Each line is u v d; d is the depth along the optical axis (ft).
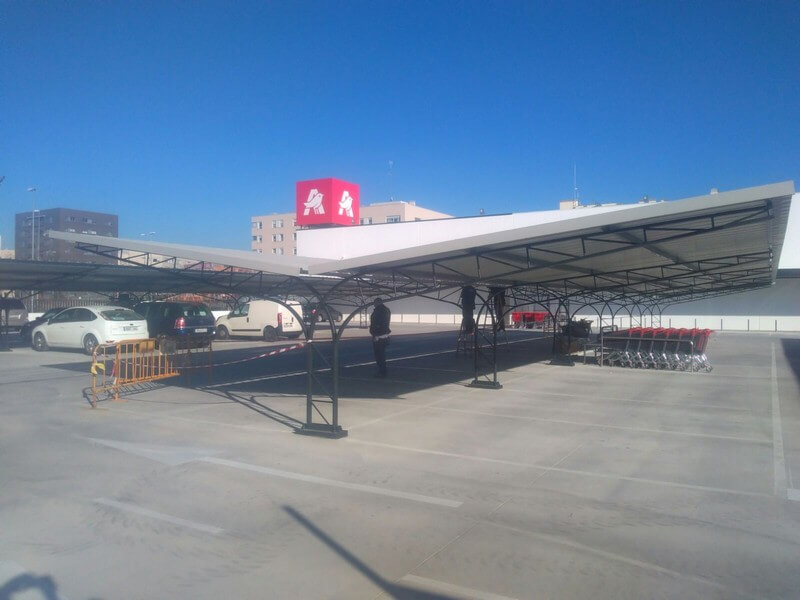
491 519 20.06
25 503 21.42
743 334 118.83
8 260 57.06
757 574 16.15
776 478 24.75
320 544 17.98
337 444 30.04
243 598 14.78
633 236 33.88
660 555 17.30
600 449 29.32
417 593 15.07
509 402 41.91
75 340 73.36
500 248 32.76
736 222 28.17
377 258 31.27
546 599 14.76
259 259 35.70
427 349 83.87
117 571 16.17
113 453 28.14
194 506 21.17
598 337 70.38
